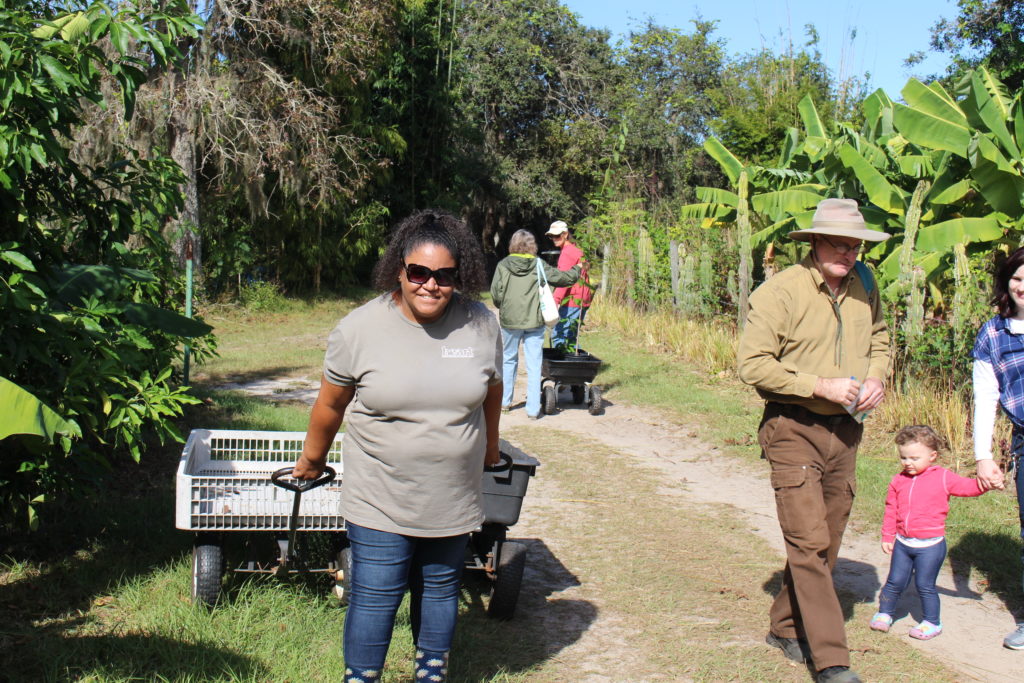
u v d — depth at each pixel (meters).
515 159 40.88
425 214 3.32
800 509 4.18
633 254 18.52
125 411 4.96
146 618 4.44
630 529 6.58
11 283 4.23
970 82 13.05
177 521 4.50
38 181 5.16
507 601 4.82
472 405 3.28
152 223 6.89
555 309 10.12
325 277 26.27
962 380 8.82
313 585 5.03
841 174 14.67
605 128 40.91
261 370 13.47
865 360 4.35
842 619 4.10
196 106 18.45
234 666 4.02
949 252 11.58
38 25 4.89
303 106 20.16
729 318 14.59
